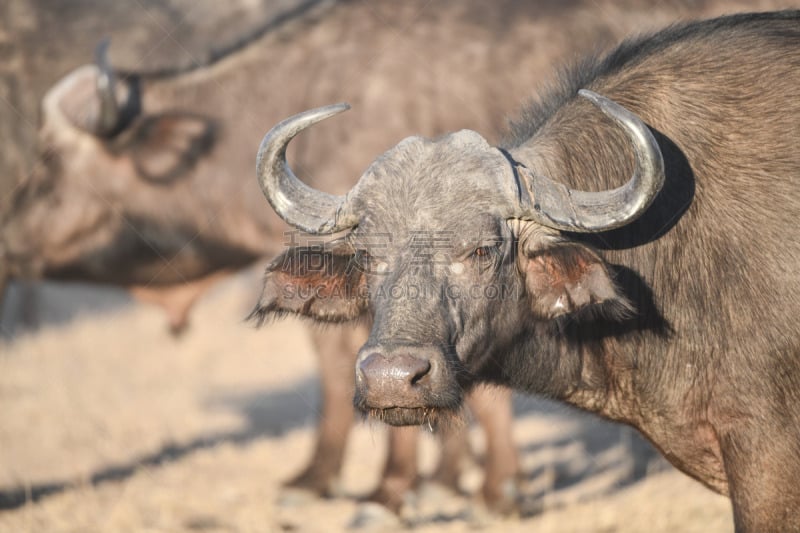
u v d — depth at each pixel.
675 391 18.56
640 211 16.64
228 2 33.75
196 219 32.38
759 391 17.66
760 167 17.78
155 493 31.05
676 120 18.41
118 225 32.22
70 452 36.00
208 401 45.59
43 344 55.81
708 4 29.83
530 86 30.61
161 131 32.12
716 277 17.81
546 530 26.50
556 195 17.42
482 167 17.38
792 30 18.91
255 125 32.22
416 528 28.36
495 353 18.30
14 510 29.59
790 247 17.39
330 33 32.16
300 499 31.05
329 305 19.11
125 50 32.94
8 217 32.12
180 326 34.41
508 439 29.47
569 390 19.52
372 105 31.16
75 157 31.91
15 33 32.56
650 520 26.02
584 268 17.25
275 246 32.66
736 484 17.94
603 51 21.06
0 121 32.00
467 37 31.19
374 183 17.52
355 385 16.78
